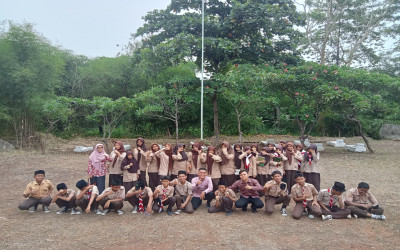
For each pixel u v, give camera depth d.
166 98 14.70
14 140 14.24
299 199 5.71
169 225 5.28
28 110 13.98
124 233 4.90
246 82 12.52
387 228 5.12
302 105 13.66
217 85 14.42
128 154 6.75
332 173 9.74
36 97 13.53
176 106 14.74
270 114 25.06
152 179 7.19
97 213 5.87
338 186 5.52
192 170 7.29
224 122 21.23
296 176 5.68
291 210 6.23
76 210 6.07
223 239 4.66
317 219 5.61
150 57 14.64
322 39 23.69
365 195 5.73
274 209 6.16
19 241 4.57
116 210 5.94
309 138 21.45
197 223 5.39
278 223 5.40
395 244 4.46
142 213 5.96
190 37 13.66
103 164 6.84
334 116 22.41
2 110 12.88
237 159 7.44
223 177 7.23
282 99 14.49
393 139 21.75
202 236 4.78
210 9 15.77
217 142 15.80
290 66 13.94
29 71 12.62
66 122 19.47
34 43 13.07
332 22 22.31
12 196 7.18
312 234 4.86
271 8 13.56
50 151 14.12
